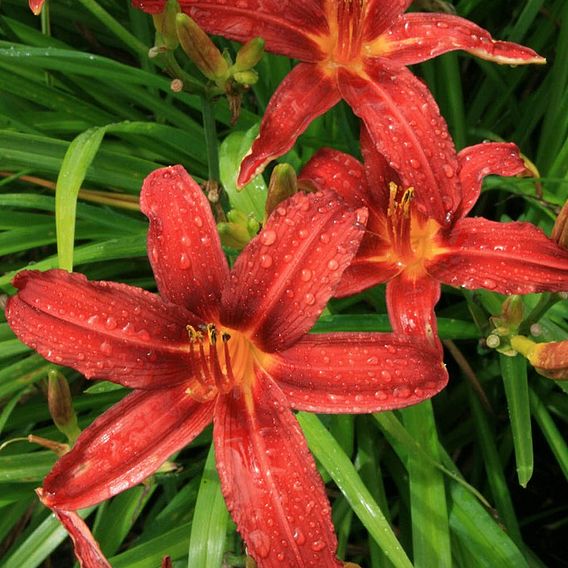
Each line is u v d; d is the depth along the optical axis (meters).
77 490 0.47
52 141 0.63
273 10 0.55
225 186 0.60
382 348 0.49
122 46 0.76
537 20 0.78
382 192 0.56
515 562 0.58
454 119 0.71
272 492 0.48
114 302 0.48
